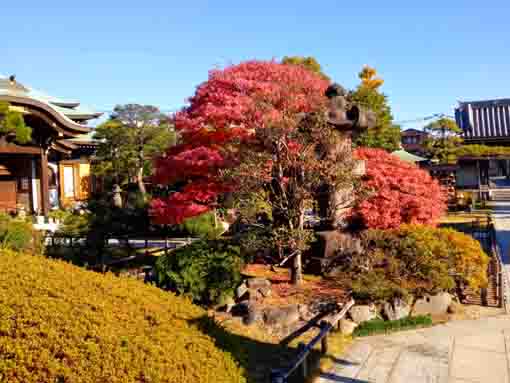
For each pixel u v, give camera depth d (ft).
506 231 67.26
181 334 15.30
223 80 33.47
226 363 15.07
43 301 13.82
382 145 86.94
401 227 35.45
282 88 31.78
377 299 29.14
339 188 31.14
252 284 31.24
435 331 28.02
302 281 32.65
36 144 70.79
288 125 28.99
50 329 12.71
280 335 26.37
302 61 81.97
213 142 33.65
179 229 67.56
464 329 28.30
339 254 34.45
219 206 35.12
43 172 71.00
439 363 23.24
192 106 35.83
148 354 13.14
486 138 123.65
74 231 53.83
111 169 101.81
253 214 31.24
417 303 30.37
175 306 17.37
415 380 21.36
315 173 29.99
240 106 30.19
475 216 84.23
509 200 111.96
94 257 47.26
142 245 57.47
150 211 37.06
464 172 111.65
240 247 31.63
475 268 33.40
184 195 34.24
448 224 71.67
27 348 12.03
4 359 11.80
